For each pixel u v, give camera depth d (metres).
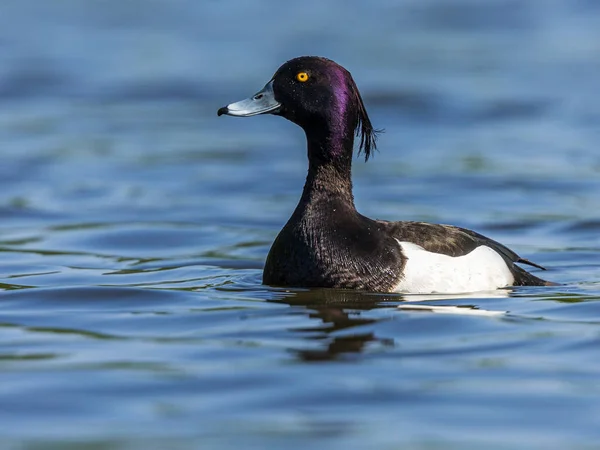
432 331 9.65
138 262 13.71
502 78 30.27
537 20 38.38
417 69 31.14
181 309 10.61
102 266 13.40
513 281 11.68
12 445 7.08
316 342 9.30
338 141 11.30
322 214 11.21
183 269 13.12
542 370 8.55
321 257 11.07
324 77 11.36
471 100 27.81
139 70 31.16
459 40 35.44
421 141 24.02
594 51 33.59
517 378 8.34
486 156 22.28
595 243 15.00
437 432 7.30
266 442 7.12
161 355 9.00
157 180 20.28
